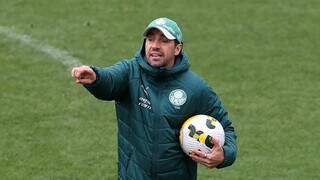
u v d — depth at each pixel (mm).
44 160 31109
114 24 49375
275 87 40531
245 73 42344
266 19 51938
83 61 43094
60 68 41688
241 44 47125
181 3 54312
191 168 20766
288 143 33844
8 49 44062
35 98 37500
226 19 51500
